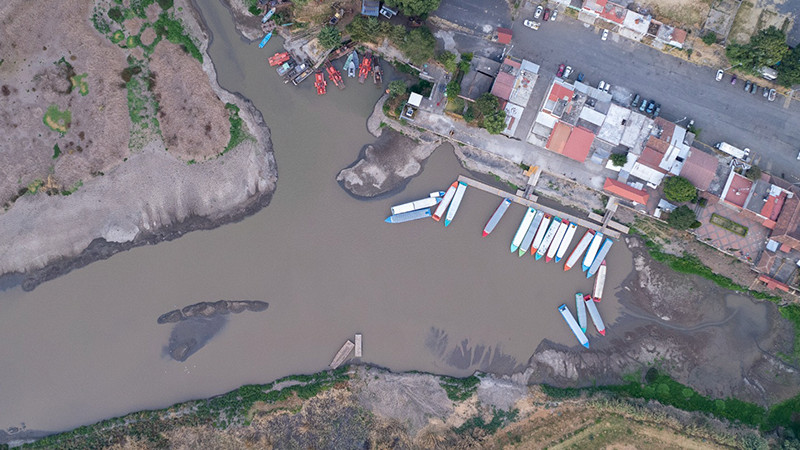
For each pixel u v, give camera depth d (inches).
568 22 2274.9
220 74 2325.3
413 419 2325.3
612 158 2213.3
